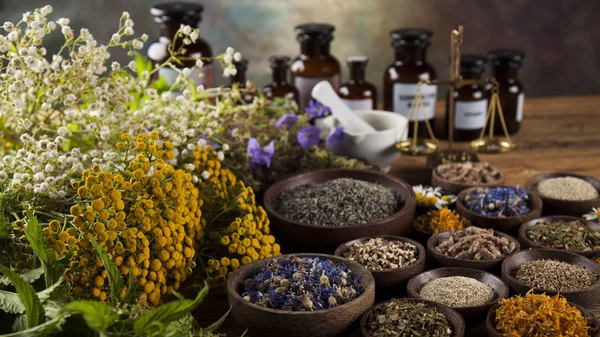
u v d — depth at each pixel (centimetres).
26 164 89
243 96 129
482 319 87
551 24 199
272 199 105
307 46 133
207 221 97
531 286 89
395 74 133
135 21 187
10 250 86
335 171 110
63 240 81
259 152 110
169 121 102
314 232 96
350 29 195
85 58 95
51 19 185
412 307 85
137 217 84
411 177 123
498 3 196
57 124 105
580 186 109
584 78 204
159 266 84
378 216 101
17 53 93
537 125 142
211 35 193
